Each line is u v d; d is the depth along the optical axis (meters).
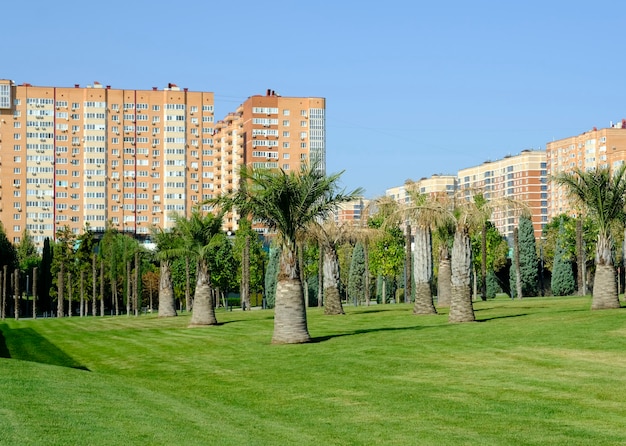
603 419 19.52
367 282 86.94
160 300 87.88
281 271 40.25
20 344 52.03
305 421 21.03
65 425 17.27
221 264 122.38
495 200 49.19
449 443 17.88
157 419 19.34
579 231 85.19
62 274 129.25
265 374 30.12
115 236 153.00
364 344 36.19
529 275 107.12
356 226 68.44
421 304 56.97
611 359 27.38
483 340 34.06
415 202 57.56
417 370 28.06
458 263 46.66
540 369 26.41
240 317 71.00
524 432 18.62
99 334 57.56
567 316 43.19
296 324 39.81
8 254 153.12
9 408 19.11
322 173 40.44
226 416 21.44
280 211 39.81
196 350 40.72
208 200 42.66
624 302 56.56
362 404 23.02
